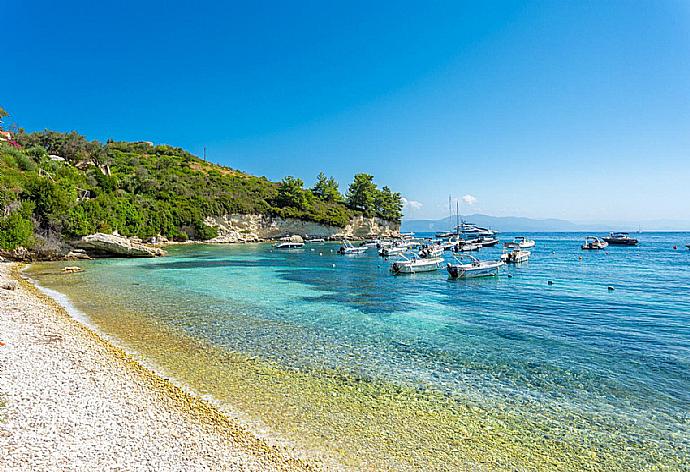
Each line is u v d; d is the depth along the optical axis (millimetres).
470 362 14695
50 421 8414
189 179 119625
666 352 16047
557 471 8141
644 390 12305
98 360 12992
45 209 51344
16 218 44969
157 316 20844
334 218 125875
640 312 23734
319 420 10008
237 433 9023
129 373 12180
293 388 11977
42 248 47250
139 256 57344
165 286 31234
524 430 9781
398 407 10898
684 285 35062
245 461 7840
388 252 64812
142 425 8805
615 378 13258
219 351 15312
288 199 126062
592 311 23984
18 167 62125
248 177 151125
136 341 16141
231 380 12422
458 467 8180
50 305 21797
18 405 8914
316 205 134125
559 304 26219
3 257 43438
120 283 32000
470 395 11789
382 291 31312
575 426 10023
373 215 145375
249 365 13875
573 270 47750
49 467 6801
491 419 10328
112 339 16203
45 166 70750
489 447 8984
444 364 14438
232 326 19234
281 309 23656
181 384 11859
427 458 8469
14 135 94500
